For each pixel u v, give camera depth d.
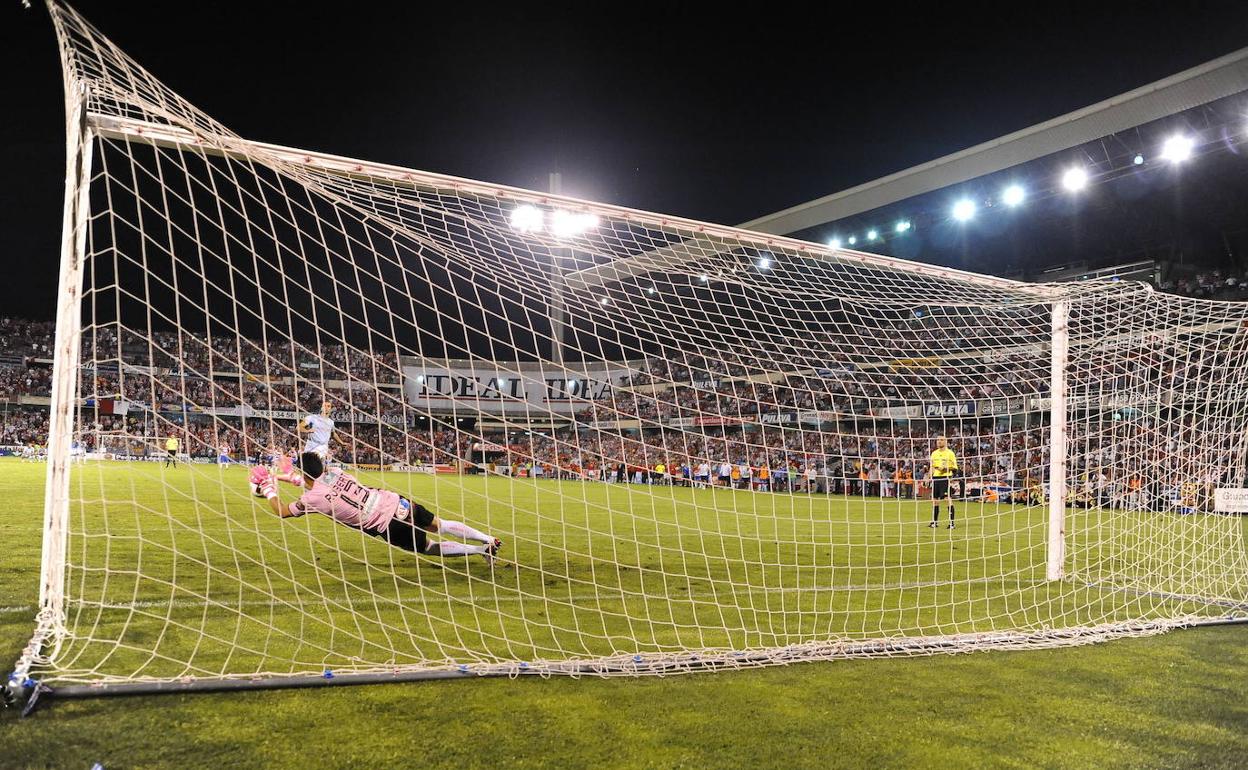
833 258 5.83
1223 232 24.34
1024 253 28.38
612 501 15.89
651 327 6.36
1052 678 3.77
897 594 5.96
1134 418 7.19
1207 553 8.70
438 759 2.54
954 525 12.06
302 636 4.01
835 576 6.75
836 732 2.93
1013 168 23.89
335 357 28.02
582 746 2.69
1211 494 8.28
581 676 3.52
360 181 4.42
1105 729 3.05
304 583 5.53
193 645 3.76
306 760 2.50
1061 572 6.61
